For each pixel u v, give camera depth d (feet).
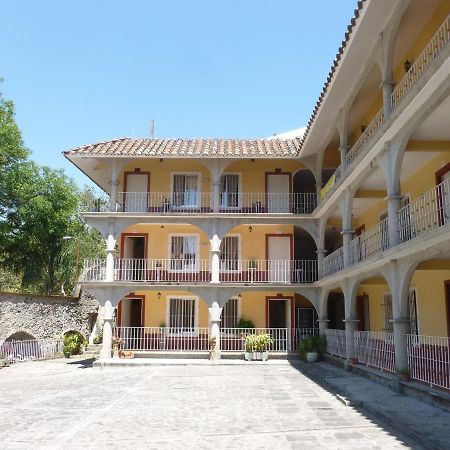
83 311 103.65
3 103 94.58
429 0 39.86
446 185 34.91
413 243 35.83
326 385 46.26
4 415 34.58
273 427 29.53
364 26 42.22
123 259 78.23
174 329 78.13
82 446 25.90
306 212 81.61
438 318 47.70
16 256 101.09
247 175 82.38
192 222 74.64
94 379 55.21
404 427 27.63
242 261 79.71
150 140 84.38
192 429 29.43
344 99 56.75
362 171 50.62
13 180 94.53
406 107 36.32
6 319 81.00
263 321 79.20
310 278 81.92
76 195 107.45
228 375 55.88
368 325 69.31
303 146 72.43
